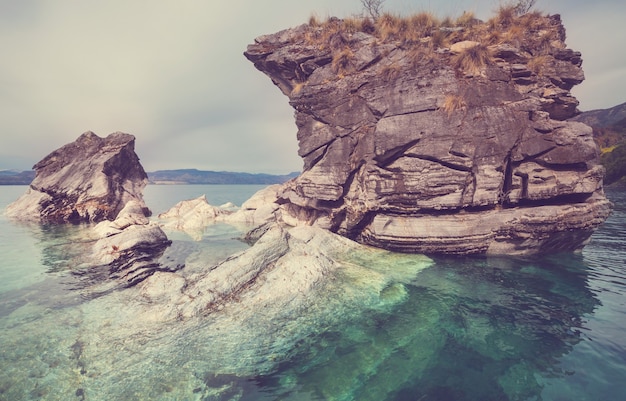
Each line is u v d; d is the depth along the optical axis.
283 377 6.29
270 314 8.50
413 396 5.73
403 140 14.52
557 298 9.63
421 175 14.22
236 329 7.84
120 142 31.20
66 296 9.76
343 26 19.08
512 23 16.98
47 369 6.34
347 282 10.62
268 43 20.84
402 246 14.66
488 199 13.67
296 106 18.72
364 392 5.86
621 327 7.84
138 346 7.16
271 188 27.58
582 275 11.59
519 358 6.74
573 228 13.44
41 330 7.76
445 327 8.05
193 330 7.77
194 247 15.84
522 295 9.89
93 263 13.13
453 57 15.24
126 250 14.10
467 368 6.47
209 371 6.43
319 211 18.61
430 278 11.42
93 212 25.56
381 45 17.08
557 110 15.80
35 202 27.56
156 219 26.58
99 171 28.14
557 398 5.54
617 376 6.05
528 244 14.02
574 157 13.09
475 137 13.88
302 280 10.13
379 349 7.17
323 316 8.55
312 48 19.06
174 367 6.50
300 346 7.29
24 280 11.16
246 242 17.02
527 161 13.77
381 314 8.72
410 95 14.97
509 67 15.10
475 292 10.15
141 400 5.62
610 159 66.12
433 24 17.48
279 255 11.36
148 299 9.27
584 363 6.48
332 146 17.09
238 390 5.93
